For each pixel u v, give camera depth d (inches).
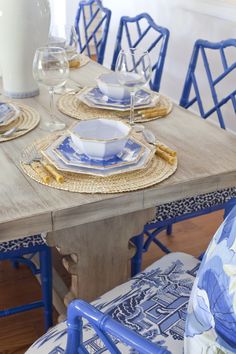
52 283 64.4
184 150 49.9
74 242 49.1
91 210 40.6
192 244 87.7
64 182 42.7
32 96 64.6
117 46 96.8
